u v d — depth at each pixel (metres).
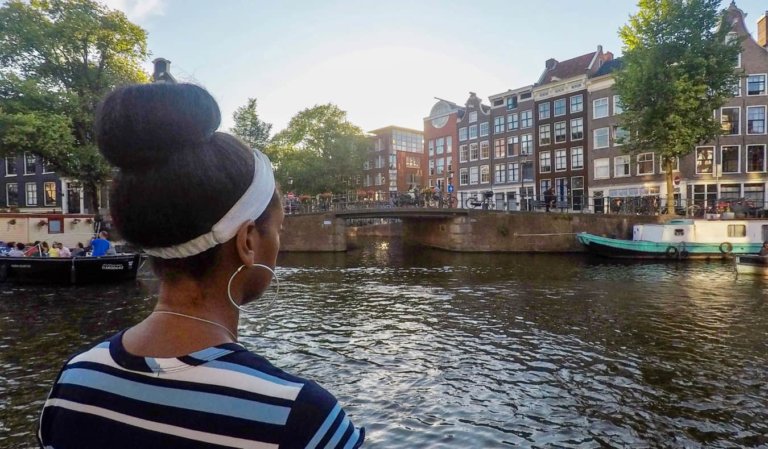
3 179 34.94
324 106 43.22
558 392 5.74
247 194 0.74
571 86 35.31
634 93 22.61
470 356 7.11
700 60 21.47
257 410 0.62
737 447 4.51
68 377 0.72
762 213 24.53
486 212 26.36
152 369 0.66
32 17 20.77
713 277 15.43
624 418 5.07
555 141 36.59
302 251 27.45
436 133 48.69
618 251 22.11
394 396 5.60
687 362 6.80
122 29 22.30
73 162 20.97
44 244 15.38
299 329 8.70
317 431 0.62
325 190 41.22
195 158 0.70
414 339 8.05
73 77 22.22
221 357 0.67
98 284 13.78
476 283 14.59
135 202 0.69
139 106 0.69
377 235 44.44
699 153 29.62
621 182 32.47
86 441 0.65
